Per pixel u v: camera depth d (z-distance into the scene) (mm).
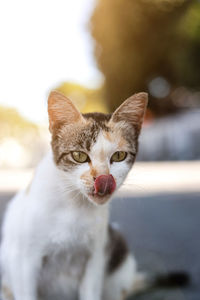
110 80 3727
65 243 516
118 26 3510
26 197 526
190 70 3527
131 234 875
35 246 508
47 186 508
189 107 4043
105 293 601
